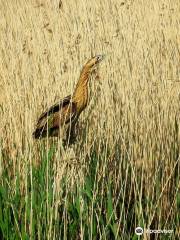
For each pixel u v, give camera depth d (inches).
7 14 889.5
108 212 417.4
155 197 468.1
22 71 599.2
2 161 484.4
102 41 671.1
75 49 618.8
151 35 695.1
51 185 433.1
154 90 569.6
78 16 780.6
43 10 823.7
